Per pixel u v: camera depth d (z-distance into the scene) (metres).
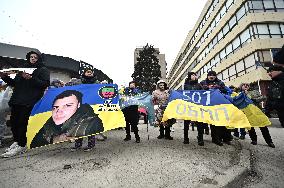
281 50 3.34
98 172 3.18
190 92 5.07
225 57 26.19
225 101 4.75
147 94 5.66
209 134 6.93
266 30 20.48
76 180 2.91
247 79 21.11
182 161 3.65
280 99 3.65
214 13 28.70
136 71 41.41
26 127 4.55
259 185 3.01
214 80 5.86
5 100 5.63
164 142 5.34
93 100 4.66
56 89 4.79
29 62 4.84
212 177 2.98
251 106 5.41
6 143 5.99
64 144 5.44
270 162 3.93
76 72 16.52
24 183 2.88
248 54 21.02
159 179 2.91
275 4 21.19
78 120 4.37
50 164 3.67
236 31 23.22
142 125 10.34
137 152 4.27
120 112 4.53
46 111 4.50
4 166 3.66
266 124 5.11
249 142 5.81
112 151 4.43
